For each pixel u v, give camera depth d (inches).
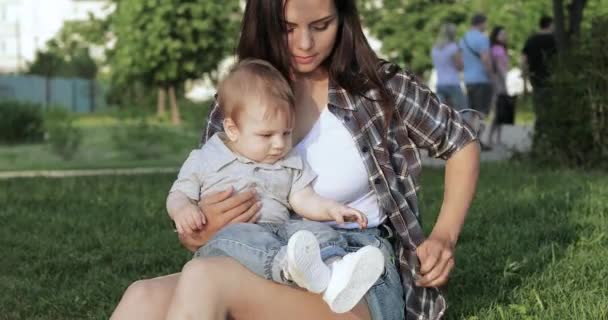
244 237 132.4
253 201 141.6
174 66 1045.8
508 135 684.1
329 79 150.5
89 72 1503.4
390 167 149.8
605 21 402.6
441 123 152.1
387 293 139.6
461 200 153.2
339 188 147.6
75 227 285.4
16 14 1904.5
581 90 401.7
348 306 128.5
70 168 613.6
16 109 863.7
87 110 1390.3
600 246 230.8
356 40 149.6
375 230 149.6
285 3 143.8
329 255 133.4
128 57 1056.8
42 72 1488.7
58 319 198.4
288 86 142.3
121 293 211.3
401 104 151.1
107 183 388.2
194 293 127.1
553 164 414.3
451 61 589.9
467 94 593.6
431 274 145.5
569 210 272.7
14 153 747.4
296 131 149.6
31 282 225.0
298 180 144.9
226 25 1055.6
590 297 185.6
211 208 140.9
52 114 886.4
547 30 531.5
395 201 149.9
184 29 1036.5
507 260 212.4
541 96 422.9
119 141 753.0
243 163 143.9
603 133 400.5
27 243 264.2
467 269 209.8
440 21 1167.0
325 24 145.6
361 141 148.3
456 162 154.1
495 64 599.2
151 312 137.3
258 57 148.5
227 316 130.8
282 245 132.9
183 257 240.4
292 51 146.3
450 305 187.6
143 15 1043.9
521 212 272.2
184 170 146.4
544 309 181.6
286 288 131.7
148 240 260.7
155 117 1045.2
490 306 183.3
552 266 209.5
